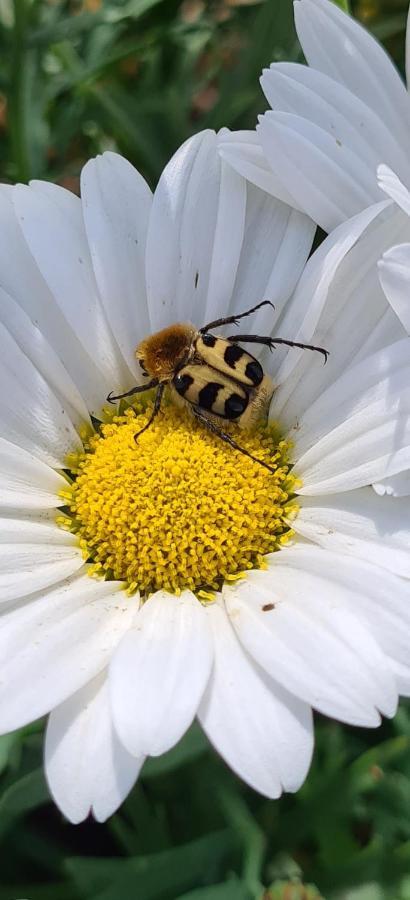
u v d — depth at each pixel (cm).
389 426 9
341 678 8
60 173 15
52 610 9
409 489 9
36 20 14
